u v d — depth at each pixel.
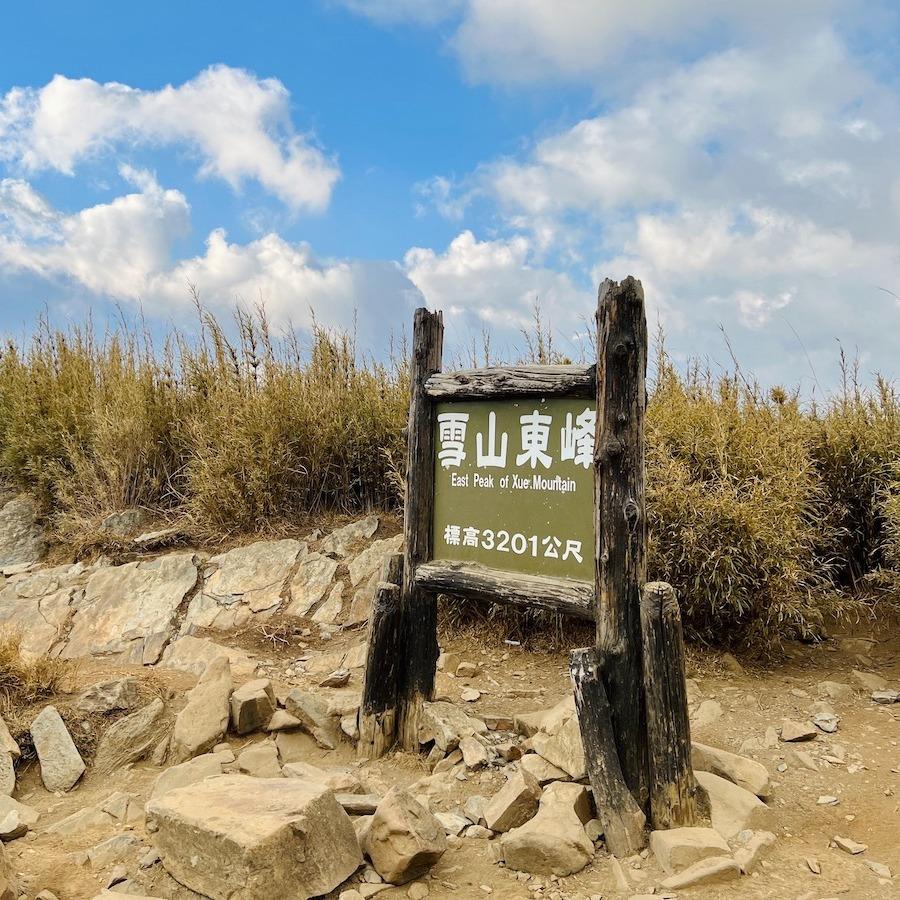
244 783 3.31
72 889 3.10
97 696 4.67
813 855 3.21
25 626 6.64
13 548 8.16
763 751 4.20
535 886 3.03
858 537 6.50
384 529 7.51
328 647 5.99
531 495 4.01
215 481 7.68
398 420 7.91
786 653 5.64
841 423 6.66
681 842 3.11
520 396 4.04
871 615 6.01
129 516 8.05
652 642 3.32
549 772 3.67
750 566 5.17
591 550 3.74
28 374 9.88
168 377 9.05
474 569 4.21
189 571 7.03
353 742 4.51
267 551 7.21
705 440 5.81
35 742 4.31
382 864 3.07
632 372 3.48
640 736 3.44
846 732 4.44
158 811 3.10
